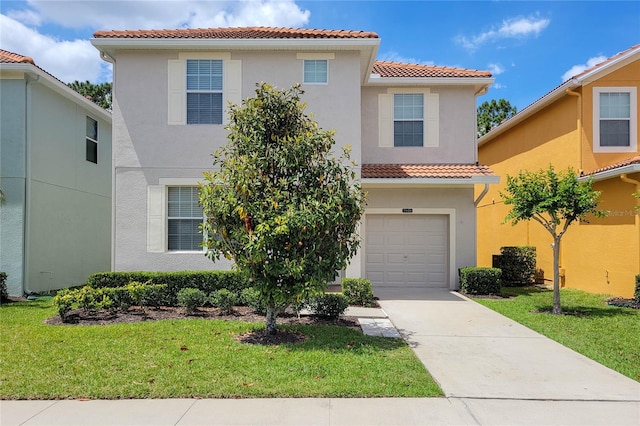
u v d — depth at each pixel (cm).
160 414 449
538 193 975
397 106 1415
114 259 1132
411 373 567
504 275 1473
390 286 1393
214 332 751
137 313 923
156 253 1135
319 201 704
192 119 1164
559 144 1458
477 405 480
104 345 667
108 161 1769
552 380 559
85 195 1592
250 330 777
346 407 469
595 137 1348
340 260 727
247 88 1169
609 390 526
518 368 605
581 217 983
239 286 1034
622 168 1110
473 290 1245
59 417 442
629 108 1356
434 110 1409
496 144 1966
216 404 473
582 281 1338
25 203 1254
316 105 1175
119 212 1140
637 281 1070
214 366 578
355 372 566
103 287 1042
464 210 1370
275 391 499
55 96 1409
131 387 508
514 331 815
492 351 686
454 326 853
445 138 1409
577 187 949
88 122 1623
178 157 1151
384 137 1409
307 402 480
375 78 1370
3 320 862
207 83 1168
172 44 1133
